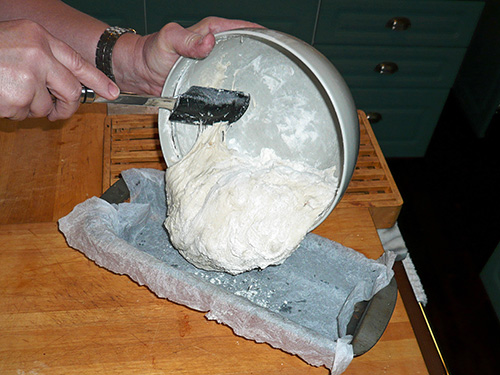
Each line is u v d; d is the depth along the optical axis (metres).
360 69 1.42
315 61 0.56
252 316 0.62
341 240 0.83
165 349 0.68
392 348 0.70
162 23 1.29
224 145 0.72
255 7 1.27
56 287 0.73
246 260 0.65
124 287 0.74
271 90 0.68
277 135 0.70
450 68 1.42
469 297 1.32
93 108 1.01
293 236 0.65
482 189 1.59
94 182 0.89
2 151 0.92
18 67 0.55
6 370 0.64
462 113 1.82
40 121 0.98
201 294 0.64
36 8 0.87
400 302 0.75
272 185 0.67
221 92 0.67
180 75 0.67
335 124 0.64
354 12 1.29
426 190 1.57
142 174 0.81
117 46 0.84
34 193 0.86
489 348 1.23
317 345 0.60
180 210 0.69
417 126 1.58
